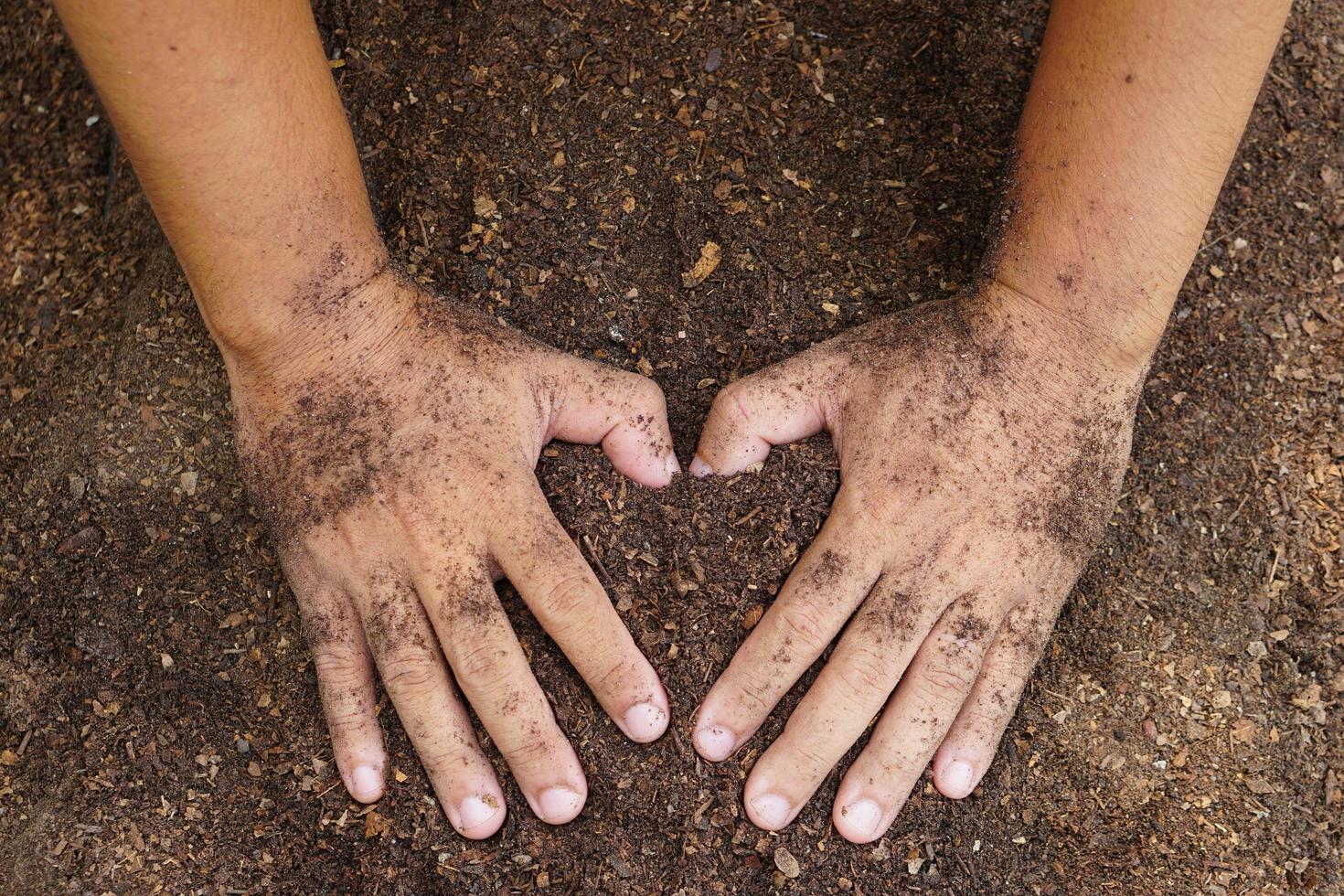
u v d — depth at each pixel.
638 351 0.60
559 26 0.64
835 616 0.55
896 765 0.55
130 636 0.58
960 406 0.56
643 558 0.56
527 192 0.62
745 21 0.64
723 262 0.61
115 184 0.67
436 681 0.54
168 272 0.63
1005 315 0.57
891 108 0.64
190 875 0.56
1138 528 0.61
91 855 0.56
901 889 0.55
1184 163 0.54
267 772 0.57
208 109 0.51
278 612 0.58
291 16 0.53
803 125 0.63
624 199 0.62
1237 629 0.60
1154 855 0.57
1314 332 0.64
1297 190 0.66
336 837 0.56
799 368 0.58
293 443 0.56
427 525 0.54
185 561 0.59
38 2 0.72
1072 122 0.55
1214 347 0.64
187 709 0.57
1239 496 0.62
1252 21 0.52
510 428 0.56
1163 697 0.59
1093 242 0.55
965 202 0.63
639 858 0.55
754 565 0.56
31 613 0.59
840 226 0.62
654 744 0.55
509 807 0.55
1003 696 0.56
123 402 0.62
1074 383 0.57
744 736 0.55
